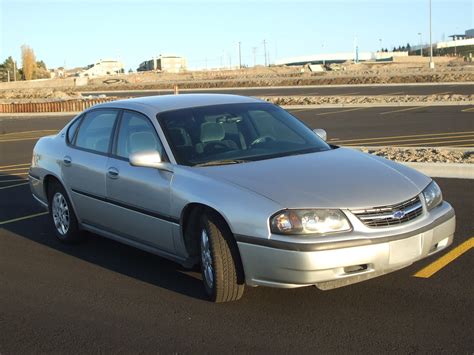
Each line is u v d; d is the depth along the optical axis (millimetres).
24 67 150000
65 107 32750
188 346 4414
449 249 6379
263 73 97062
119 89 66562
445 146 13820
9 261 6699
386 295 5176
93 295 5539
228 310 5020
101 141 6570
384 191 4805
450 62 109125
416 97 28562
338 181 4902
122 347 4453
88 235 7438
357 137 16516
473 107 23703
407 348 4211
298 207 4570
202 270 5234
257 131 6020
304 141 6031
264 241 4582
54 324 4926
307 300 5141
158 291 5562
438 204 5176
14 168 13898
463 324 4559
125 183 5918
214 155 5594
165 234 5527
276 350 4281
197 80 81312
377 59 160000
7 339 4676
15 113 33031
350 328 4570
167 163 5531
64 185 6996
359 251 4512
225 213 4805
